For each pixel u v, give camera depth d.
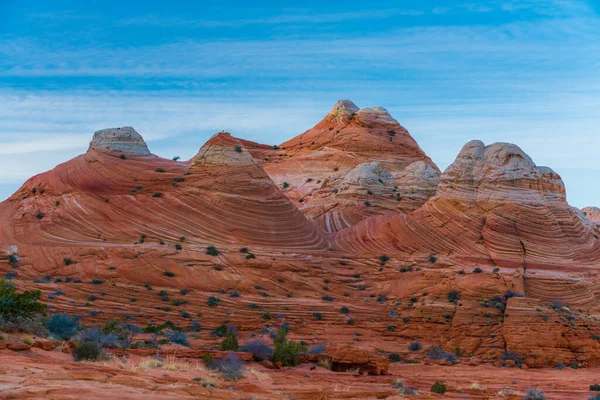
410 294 68.19
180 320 60.31
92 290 63.84
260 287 68.50
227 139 85.75
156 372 24.89
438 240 79.56
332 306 65.38
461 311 63.06
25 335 26.97
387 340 60.66
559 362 57.88
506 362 56.81
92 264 68.75
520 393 34.66
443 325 61.81
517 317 60.94
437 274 69.94
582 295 71.19
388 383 34.25
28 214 80.00
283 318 62.38
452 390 34.97
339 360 38.78
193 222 77.50
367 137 131.38
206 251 71.94
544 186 82.75
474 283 66.25
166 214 77.94
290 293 68.75
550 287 71.06
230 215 78.81
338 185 107.44
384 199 101.06
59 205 80.31
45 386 16.92
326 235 87.00
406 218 83.25
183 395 18.64
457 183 83.19
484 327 60.97
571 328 60.91
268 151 139.88
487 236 78.31
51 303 59.47
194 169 83.75
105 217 77.75
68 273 68.12
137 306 62.19
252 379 28.31
